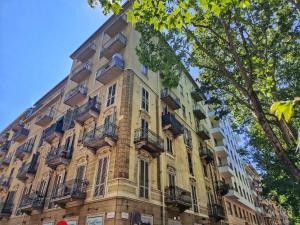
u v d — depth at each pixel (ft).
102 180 40.42
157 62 38.58
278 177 54.80
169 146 55.62
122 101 48.01
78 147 52.60
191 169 61.93
